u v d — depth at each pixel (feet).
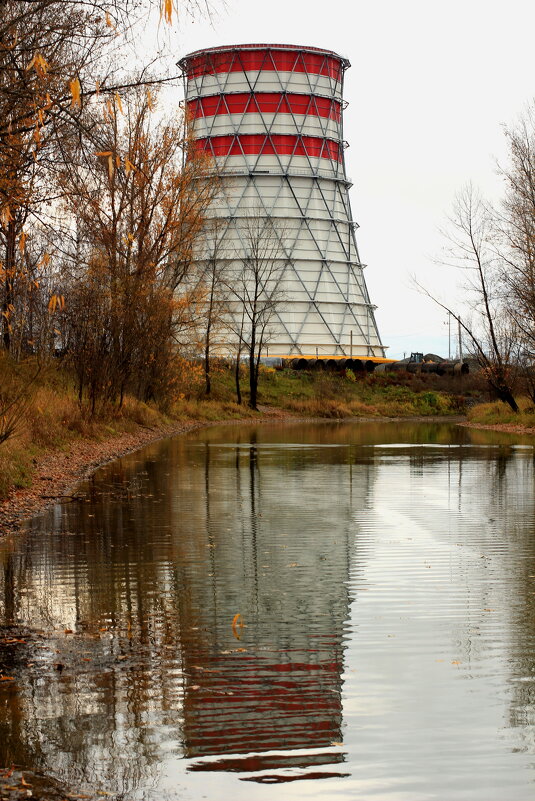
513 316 161.07
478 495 60.70
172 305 127.75
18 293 71.10
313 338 320.50
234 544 41.75
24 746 18.93
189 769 17.92
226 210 315.78
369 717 20.54
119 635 26.99
